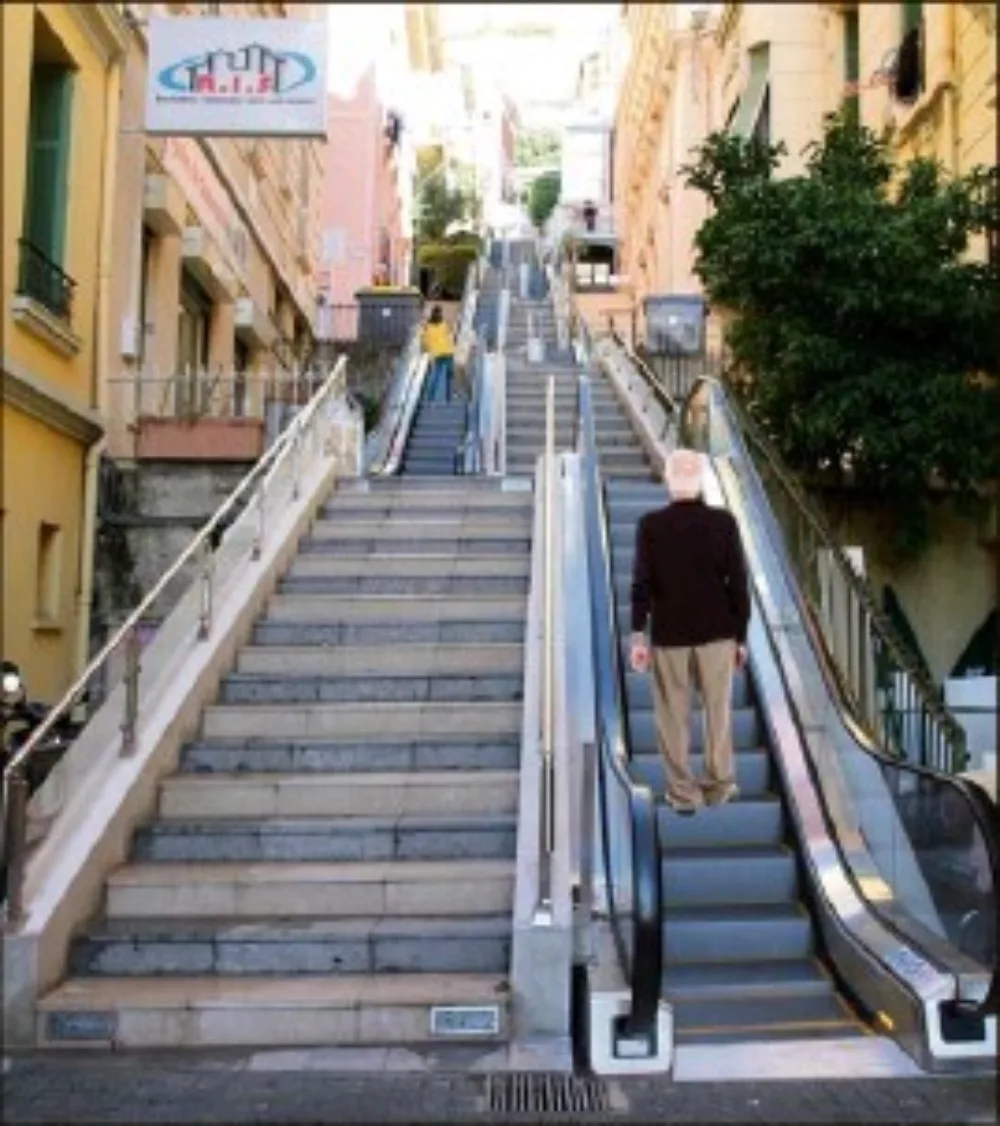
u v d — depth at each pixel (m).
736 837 7.46
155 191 14.91
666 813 7.46
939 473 12.20
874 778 6.88
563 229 50.53
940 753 8.20
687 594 7.00
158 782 7.34
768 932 6.70
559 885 6.02
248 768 7.72
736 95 26.80
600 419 16.25
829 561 9.42
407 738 7.89
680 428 13.02
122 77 13.61
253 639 9.20
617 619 8.39
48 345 11.63
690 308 21.06
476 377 17.64
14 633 10.78
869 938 6.24
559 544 9.30
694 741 8.10
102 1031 5.61
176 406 13.89
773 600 8.95
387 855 6.95
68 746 7.43
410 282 42.19
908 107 16.56
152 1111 4.91
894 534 12.67
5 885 6.00
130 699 7.29
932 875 6.15
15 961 5.67
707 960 6.65
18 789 5.95
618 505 11.18
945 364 12.00
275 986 5.88
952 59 15.21
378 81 37.72
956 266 11.98
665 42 35.97
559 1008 5.67
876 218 11.95
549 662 6.94
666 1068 5.39
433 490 12.03
